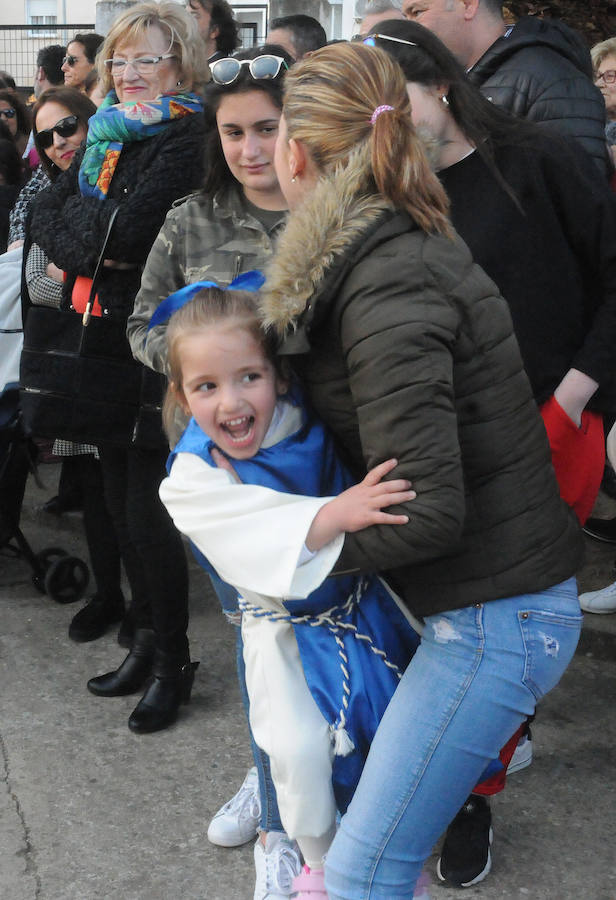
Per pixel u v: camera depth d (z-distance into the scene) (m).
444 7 2.66
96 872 2.39
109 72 2.84
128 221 2.66
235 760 2.83
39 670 3.33
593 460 2.23
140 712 2.96
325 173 1.49
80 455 3.33
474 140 2.08
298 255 1.42
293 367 1.55
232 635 3.55
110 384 2.75
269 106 2.18
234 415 1.52
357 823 1.58
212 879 2.37
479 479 1.54
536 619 1.57
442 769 1.56
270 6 7.40
